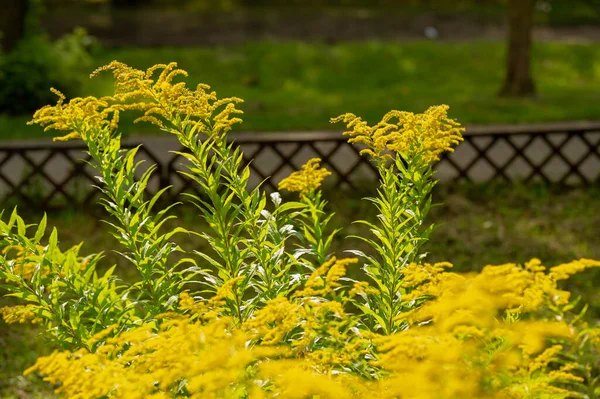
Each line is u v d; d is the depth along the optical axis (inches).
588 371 115.8
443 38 1103.0
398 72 946.7
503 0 1295.5
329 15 1166.3
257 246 158.1
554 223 380.2
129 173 160.4
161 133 600.1
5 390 229.5
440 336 112.2
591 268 320.2
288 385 112.0
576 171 459.5
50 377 113.0
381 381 121.6
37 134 619.5
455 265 323.0
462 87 896.9
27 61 727.1
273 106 786.8
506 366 112.4
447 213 398.0
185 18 1130.0
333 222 378.9
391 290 151.6
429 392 105.4
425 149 156.1
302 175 165.6
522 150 455.8
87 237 366.6
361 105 781.9
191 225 377.7
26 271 151.9
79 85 755.4
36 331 269.7
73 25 1088.2
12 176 491.5
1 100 709.9
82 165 410.3
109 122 161.2
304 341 127.6
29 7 853.2
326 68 949.8
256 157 530.6
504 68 975.0
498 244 349.7
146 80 154.6
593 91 887.7
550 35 1130.7
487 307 115.4
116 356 144.2
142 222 155.5
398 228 153.6
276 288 153.4
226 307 154.0
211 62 950.4
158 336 118.7
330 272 126.6
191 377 114.6
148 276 153.1
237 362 109.6
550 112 722.8
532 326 114.7
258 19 1136.2
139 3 1211.2
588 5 1280.8
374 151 162.2
